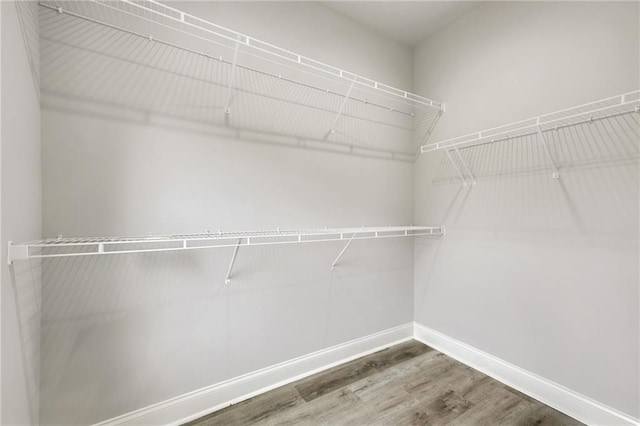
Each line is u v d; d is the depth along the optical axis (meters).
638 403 1.31
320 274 1.99
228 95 1.61
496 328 1.89
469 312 2.07
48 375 1.20
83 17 1.25
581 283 1.49
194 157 1.52
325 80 1.99
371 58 2.24
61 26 1.21
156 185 1.42
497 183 1.88
